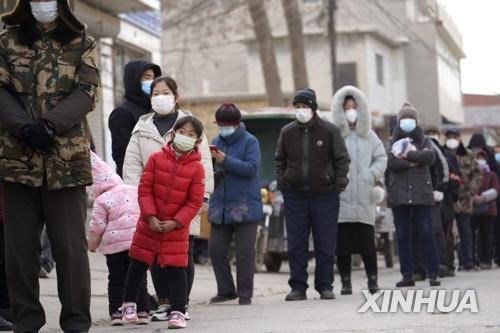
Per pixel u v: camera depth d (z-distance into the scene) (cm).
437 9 7556
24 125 1088
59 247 1132
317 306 1612
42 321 1144
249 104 4606
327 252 1784
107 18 3341
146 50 3984
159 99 1445
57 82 1128
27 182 1108
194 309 1642
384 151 1941
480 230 2866
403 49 7594
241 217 1741
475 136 2958
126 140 1501
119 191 1400
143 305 1401
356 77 7038
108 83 3553
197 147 1332
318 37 7106
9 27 1137
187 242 1337
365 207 1894
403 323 1298
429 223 2077
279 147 1811
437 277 2073
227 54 7588
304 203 1792
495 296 1683
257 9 4556
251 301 1750
